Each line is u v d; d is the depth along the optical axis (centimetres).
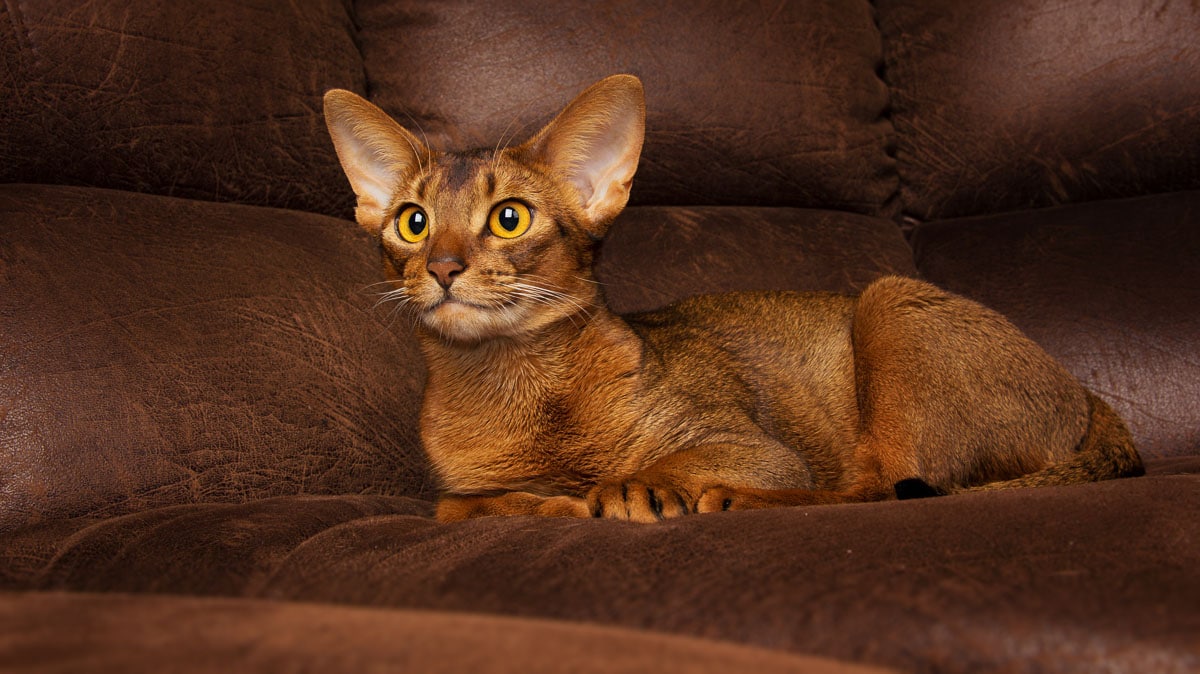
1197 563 111
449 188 214
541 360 217
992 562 113
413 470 247
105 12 245
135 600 102
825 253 313
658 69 307
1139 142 318
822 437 249
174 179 254
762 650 91
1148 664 89
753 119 314
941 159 337
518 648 83
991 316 230
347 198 287
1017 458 220
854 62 329
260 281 240
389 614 97
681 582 114
